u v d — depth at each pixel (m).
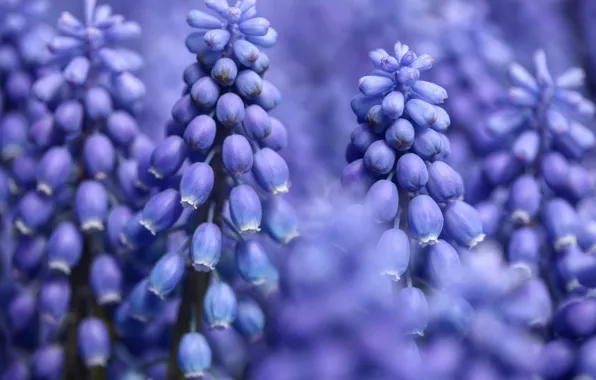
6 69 0.34
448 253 0.29
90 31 0.31
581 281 0.31
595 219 0.32
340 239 0.28
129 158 0.32
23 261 0.32
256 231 0.30
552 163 0.32
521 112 0.33
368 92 0.29
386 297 0.27
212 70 0.29
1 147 0.34
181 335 0.30
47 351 0.32
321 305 0.27
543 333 0.31
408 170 0.29
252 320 0.31
